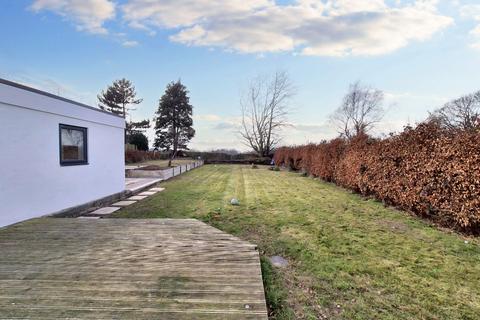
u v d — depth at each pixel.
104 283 2.71
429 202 5.75
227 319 2.16
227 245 3.86
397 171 6.86
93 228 4.62
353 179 9.45
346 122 33.06
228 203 7.65
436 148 5.52
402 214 6.42
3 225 4.78
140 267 3.11
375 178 7.99
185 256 3.46
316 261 3.72
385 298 2.82
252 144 35.06
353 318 2.48
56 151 6.11
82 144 7.11
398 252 4.04
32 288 2.60
